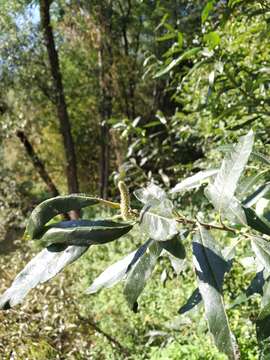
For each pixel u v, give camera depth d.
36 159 10.14
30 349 3.45
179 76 2.98
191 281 4.48
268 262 0.91
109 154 10.98
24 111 10.32
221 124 2.80
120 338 4.47
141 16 10.02
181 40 2.40
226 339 0.76
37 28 9.68
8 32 9.57
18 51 9.67
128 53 11.17
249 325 3.01
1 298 0.89
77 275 6.08
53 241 0.89
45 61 10.02
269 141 2.12
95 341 4.45
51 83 10.01
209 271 0.83
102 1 9.69
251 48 2.70
